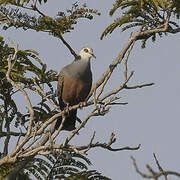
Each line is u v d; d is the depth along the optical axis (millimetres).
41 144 14078
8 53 14953
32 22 15758
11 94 14984
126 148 11539
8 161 12047
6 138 14617
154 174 7781
